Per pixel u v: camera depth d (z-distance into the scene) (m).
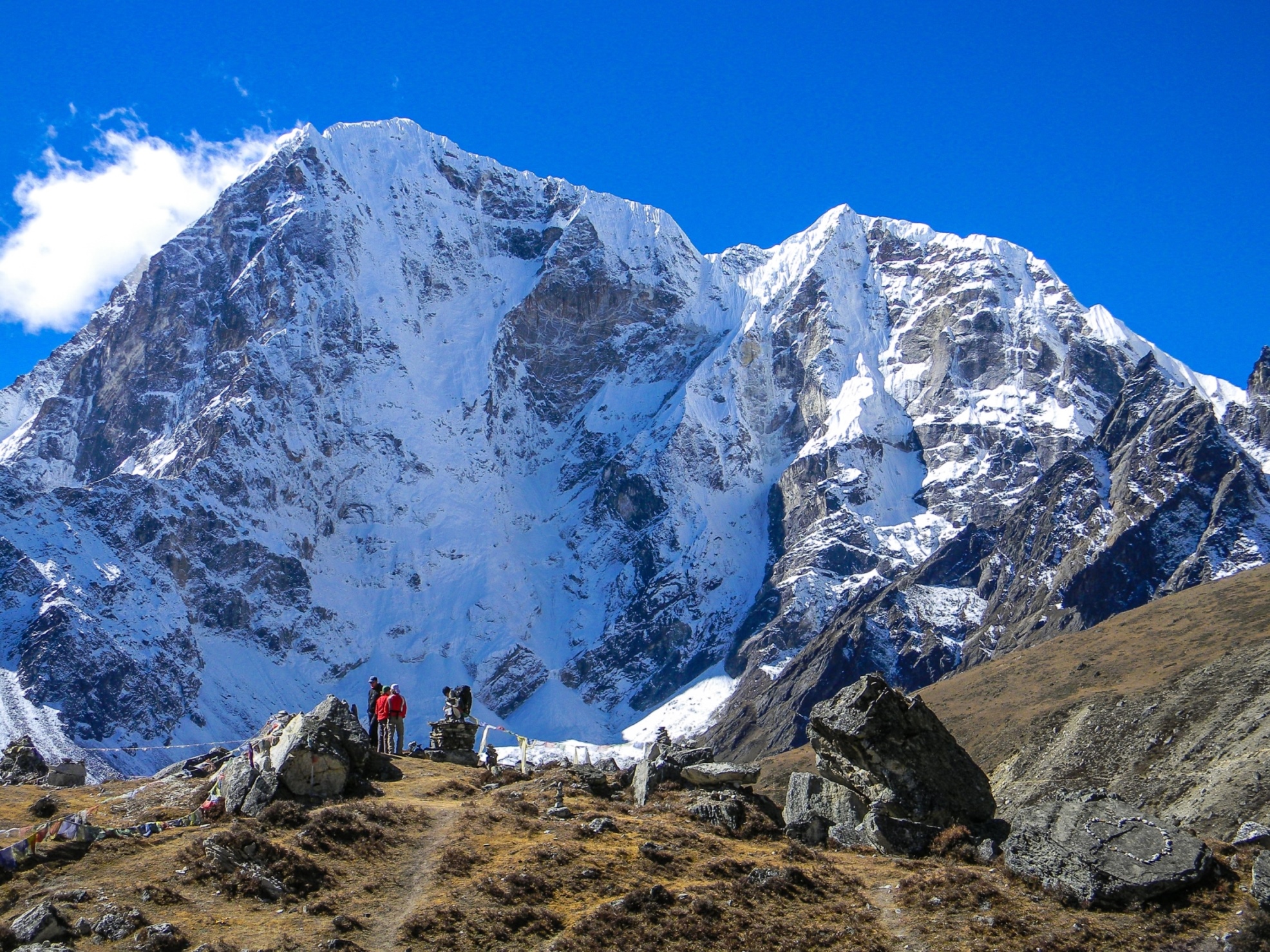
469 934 35.94
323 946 34.19
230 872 38.62
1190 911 37.38
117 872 38.91
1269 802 83.19
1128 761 107.12
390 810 44.97
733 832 46.22
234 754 54.06
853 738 47.75
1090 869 38.97
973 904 38.62
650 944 35.88
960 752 48.78
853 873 41.88
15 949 33.12
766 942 36.66
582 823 44.62
